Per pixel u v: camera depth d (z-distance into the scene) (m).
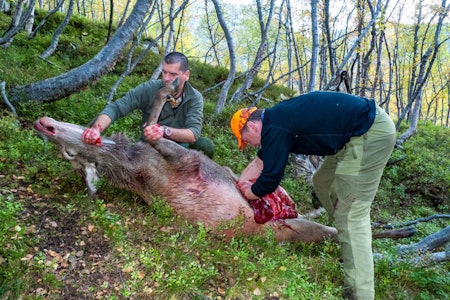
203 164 3.94
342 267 3.73
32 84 5.45
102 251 3.24
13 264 2.85
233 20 21.55
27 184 3.84
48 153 4.37
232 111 7.59
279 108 3.12
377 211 6.48
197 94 4.34
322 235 4.11
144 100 4.21
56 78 5.44
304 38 14.20
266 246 3.73
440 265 4.16
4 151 4.11
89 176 3.74
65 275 2.94
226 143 6.40
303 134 3.08
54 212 3.52
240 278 3.25
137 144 3.95
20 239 3.06
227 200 3.79
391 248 4.21
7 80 5.91
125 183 3.84
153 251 3.18
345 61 6.25
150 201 3.87
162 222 3.67
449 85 23.03
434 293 3.75
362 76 10.95
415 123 11.34
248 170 3.95
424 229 5.64
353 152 3.13
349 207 3.23
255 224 3.83
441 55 21.88
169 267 3.18
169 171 3.79
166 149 3.72
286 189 5.55
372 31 9.71
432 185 7.71
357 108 3.08
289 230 4.00
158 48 11.70
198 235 3.42
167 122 4.31
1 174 3.85
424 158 9.21
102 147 3.72
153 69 9.66
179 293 2.96
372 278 3.17
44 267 2.89
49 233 3.28
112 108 3.95
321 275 3.59
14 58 7.08
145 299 2.89
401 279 3.76
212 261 3.36
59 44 9.23
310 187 5.79
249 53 22.38
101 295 2.87
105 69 5.55
